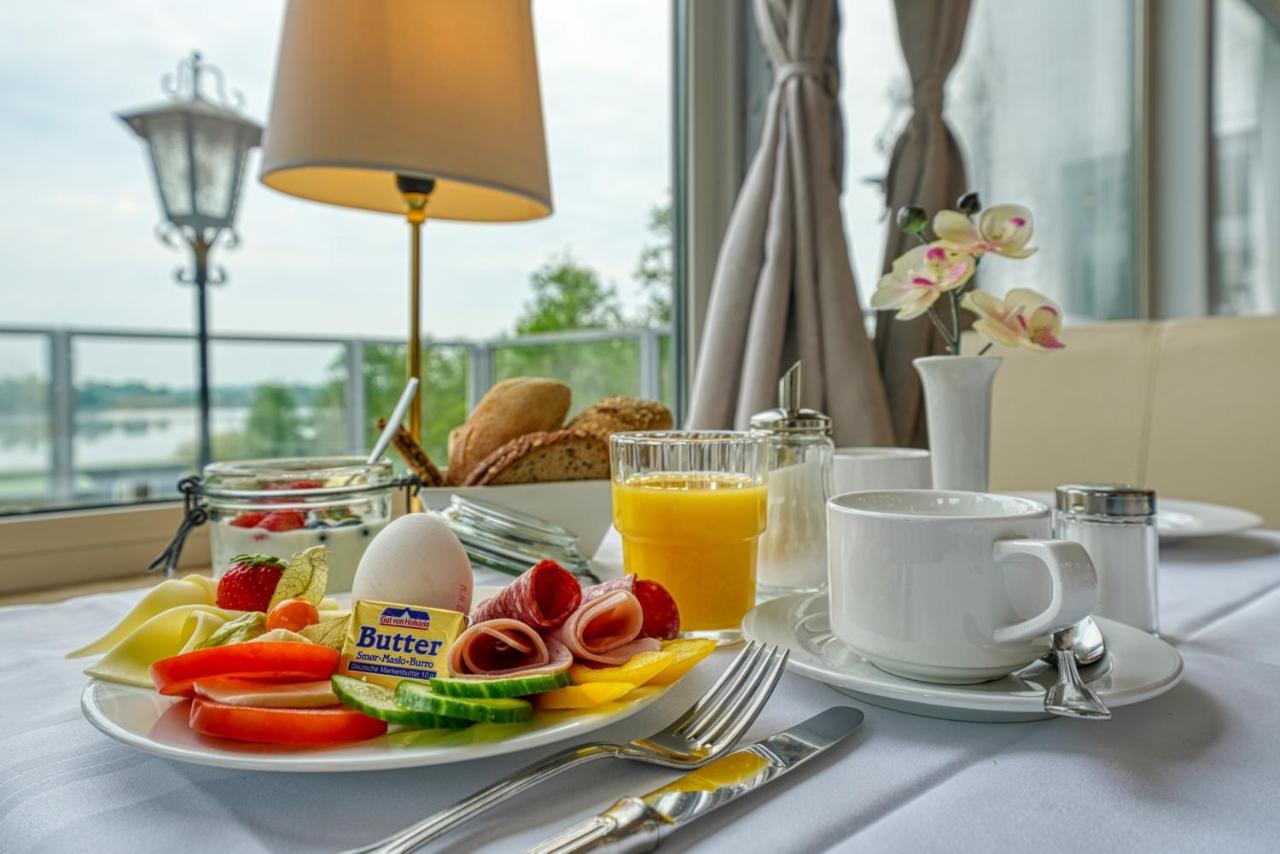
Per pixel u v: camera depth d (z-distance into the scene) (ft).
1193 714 1.41
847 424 4.34
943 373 2.45
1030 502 1.52
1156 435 4.89
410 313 3.20
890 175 5.16
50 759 1.26
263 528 2.16
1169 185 8.32
